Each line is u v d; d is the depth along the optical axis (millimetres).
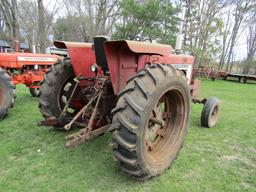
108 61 2203
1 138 3096
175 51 3998
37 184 2119
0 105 3818
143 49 2121
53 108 3035
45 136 3158
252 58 28031
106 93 2572
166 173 2367
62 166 2414
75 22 16359
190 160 2666
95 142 2971
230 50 24594
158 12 13727
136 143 1960
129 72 2436
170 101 2547
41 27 10352
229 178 2340
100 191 2045
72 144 2186
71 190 2047
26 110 4426
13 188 2057
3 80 3832
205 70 14297
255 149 3055
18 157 2598
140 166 2043
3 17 9781
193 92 4070
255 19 24875
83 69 2842
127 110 1969
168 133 2564
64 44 2779
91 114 2504
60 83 3059
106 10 14352
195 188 2146
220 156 2812
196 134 3508
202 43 15797
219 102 3865
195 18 15109
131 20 14117
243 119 4508
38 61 5223
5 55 4820
